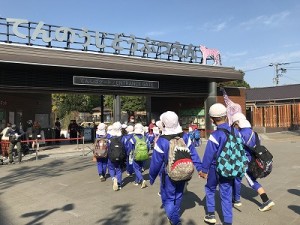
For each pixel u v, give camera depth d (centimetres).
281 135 2839
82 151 1817
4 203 771
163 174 516
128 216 645
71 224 609
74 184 954
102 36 2000
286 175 1010
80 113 5300
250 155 633
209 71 2352
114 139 853
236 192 661
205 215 621
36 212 691
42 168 1274
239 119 665
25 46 1684
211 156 514
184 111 2778
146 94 2242
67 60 1748
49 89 1862
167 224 595
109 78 2053
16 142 1445
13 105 2112
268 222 583
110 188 888
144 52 2197
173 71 2164
